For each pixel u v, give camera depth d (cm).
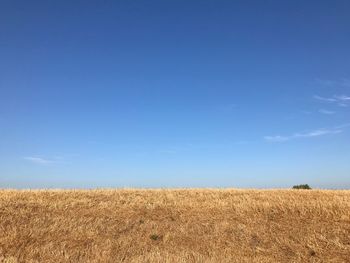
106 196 2567
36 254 1593
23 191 2556
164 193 2789
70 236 1805
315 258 1634
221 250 1744
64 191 2662
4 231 1775
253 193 2816
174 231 1962
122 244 1772
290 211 2147
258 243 1830
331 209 2098
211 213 2206
